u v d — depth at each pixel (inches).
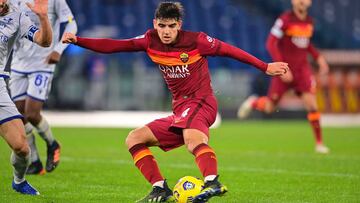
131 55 3484.3
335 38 4131.4
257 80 3548.2
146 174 971.9
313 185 1226.6
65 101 3398.1
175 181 1282.0
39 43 999.0
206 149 917.2
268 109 2169.0
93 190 1136.8
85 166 1470.2
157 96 3476.9
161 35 944.9
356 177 1338.6
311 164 1569.9
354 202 1047.0
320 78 3503.9
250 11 4131.4
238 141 2242.9
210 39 967.0
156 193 964.6
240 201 1043.3
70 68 3366.1
